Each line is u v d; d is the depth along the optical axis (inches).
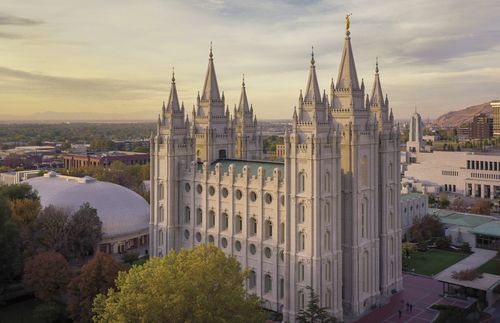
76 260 5310.0
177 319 2691.9
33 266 3922.2
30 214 5251.0
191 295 2753.4
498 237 5994.1
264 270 4114.2
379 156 4384.8
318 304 3690.9
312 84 3823.8
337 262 3887.8
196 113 5142.7
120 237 5807.1
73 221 5113.2
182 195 4736.7
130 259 5231.3
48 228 4948.3
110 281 3595.0
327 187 3823.8
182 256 3129.9
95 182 6594.5
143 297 2684.5
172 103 4751.5
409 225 6604.3
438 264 5482.3
